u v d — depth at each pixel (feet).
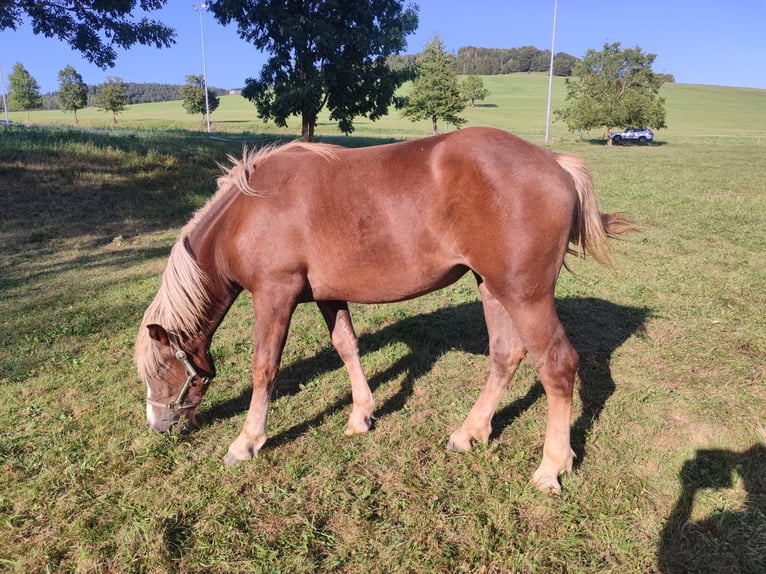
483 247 8.69
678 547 8.11
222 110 223.10
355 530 8.60
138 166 40.29
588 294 19.47
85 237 28.68
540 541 8.29
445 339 15.89
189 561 8.09
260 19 58.08
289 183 9.55
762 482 9.38
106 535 8.49
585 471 9.87
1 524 8.77
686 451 10.30
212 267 10.36
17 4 37.32
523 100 245.65
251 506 9.19
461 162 8.71
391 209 9.01
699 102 249.34
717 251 25.31
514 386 13.14
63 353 15.19
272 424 11.75
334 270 9.55
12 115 209.36
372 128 140.56
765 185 46.70
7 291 20.52
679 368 13.67
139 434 11.28
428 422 11.71
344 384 13.51
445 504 9.16
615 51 119.65
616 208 36.09
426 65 115.14
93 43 41.75
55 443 10.93
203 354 10.80
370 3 62.03
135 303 19.30
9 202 31.89
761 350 14.58
